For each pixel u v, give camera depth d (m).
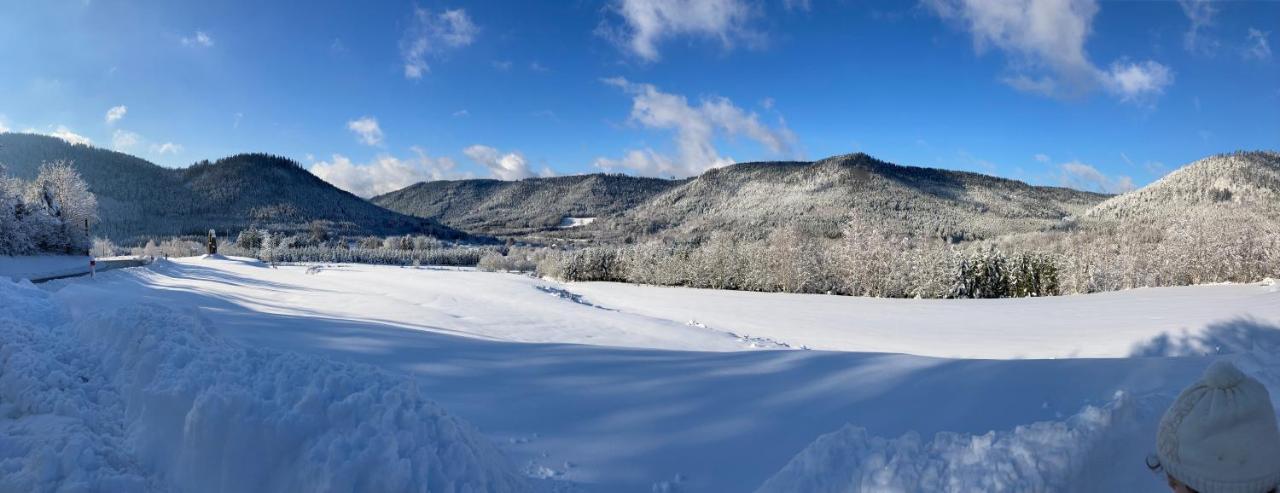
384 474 2.59
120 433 3.84
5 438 3.46
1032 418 3.36
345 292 24.92
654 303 28.97
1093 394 3.60
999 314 20.48
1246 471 1.49
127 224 129.12
